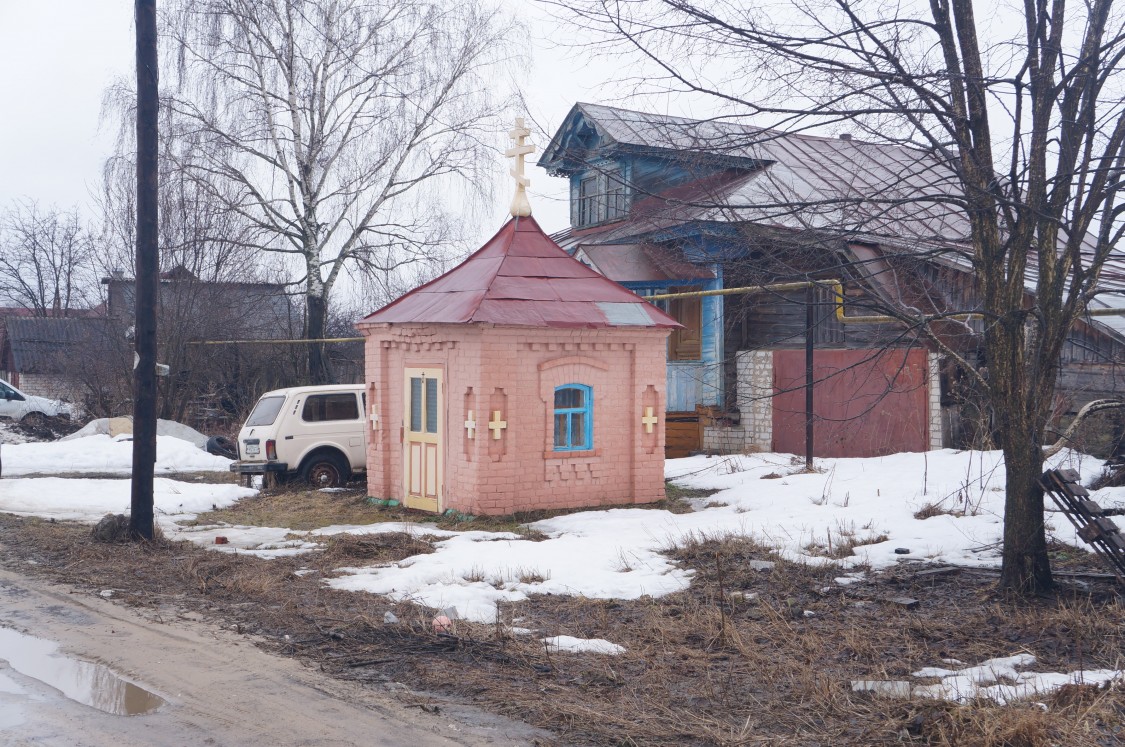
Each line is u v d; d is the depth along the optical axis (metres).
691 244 10.02
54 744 5.49
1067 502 9.00
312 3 27.34
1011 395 8.71
